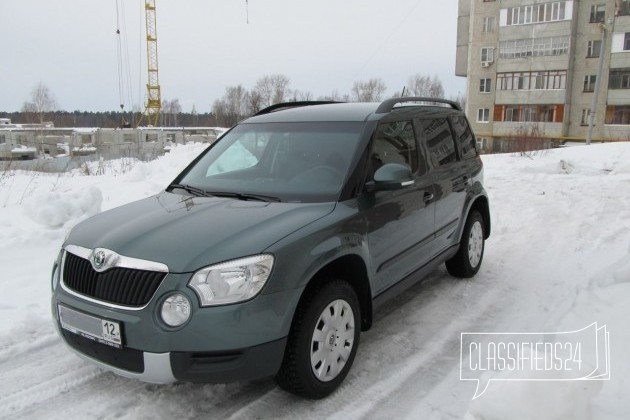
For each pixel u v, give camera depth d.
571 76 47.03
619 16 44.28
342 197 3.56
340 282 3.31
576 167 13.99
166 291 2.78
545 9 46.69
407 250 4.14
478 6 50.72
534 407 2.49
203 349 2.75
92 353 3.03
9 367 3.66
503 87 50.03
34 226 6.81
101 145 27.25
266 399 3.25
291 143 4.18
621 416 2.84
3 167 13.61
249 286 2.81
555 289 5.11
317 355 3.15
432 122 4.94
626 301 4.37
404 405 3.19
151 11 63.41
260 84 63.78
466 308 4.69
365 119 4.15
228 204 3.59
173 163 12.67
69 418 3.07
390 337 4.12
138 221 3.36
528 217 8.27
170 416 3.08
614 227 7.51
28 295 4.86
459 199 5.04
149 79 64.62
